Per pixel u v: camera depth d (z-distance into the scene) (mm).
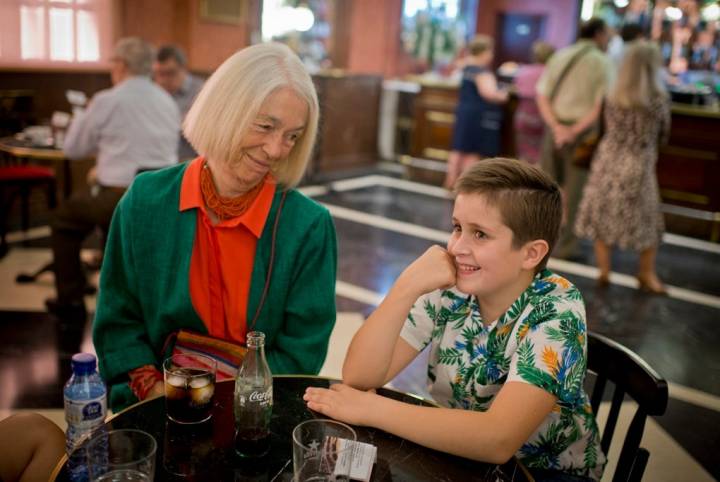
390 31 8133
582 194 4992
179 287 1593
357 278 4336
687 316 4113
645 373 1421
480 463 1240
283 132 1501
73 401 1315
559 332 1314
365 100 7930
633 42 4305
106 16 5441
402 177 7691
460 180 1356
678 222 6062
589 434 1461
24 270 4059
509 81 8281
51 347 3135
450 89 7285
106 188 3521
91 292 3766
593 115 4820
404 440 1285
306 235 1631
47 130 4188
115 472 998
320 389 1384
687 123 5895
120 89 3494
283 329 1703
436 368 1519
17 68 4797
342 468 1107
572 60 4961
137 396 1603
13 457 1421
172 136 3684
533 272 1422
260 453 1204
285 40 7496
